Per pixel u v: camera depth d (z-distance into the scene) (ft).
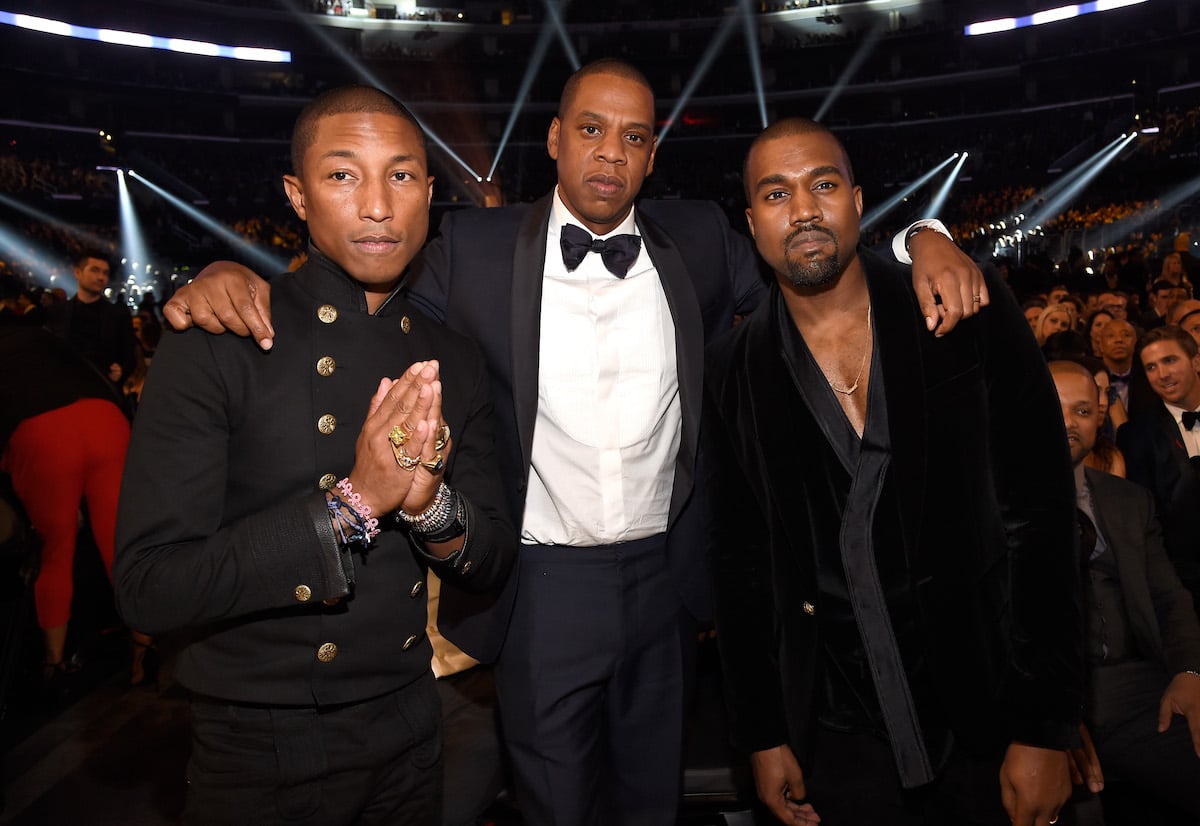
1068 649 5.36
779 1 120.47
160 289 68.13
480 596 6.45
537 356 6.29
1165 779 7.29
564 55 118.62
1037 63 107.65
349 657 4.32
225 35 111.45
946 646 5.46
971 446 5.48
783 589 5.93
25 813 8.66
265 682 4.20
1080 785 6.93
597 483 6.52
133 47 105.19
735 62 119.03
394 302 4.87
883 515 5.60
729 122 121.70
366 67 115.75
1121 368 15.16
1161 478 10.50
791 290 5.83
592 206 6.39
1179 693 7.36
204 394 4.15
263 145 108.88
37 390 10.68
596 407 6.53
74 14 101.65
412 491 4.12
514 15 120.47
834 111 119.85
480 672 8.77
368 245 4.41
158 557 3.91
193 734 4.38
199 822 4.24
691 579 6.79
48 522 10.84
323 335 4.50
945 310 5.26
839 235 5.52
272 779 4.20
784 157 5.53
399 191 4.43
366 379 4.55
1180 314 14.23
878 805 5.94
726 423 6.14
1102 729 7.68
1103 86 107.14
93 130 96.99
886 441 5.59
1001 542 5.56
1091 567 8.04
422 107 116.67
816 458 5.77
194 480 4.07
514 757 6.61
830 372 5.87
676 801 6.86
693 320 6.55
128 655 12.76
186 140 104.94
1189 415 10.52
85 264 18.95
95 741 10.17
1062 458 5.47
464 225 6.70
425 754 4.63
